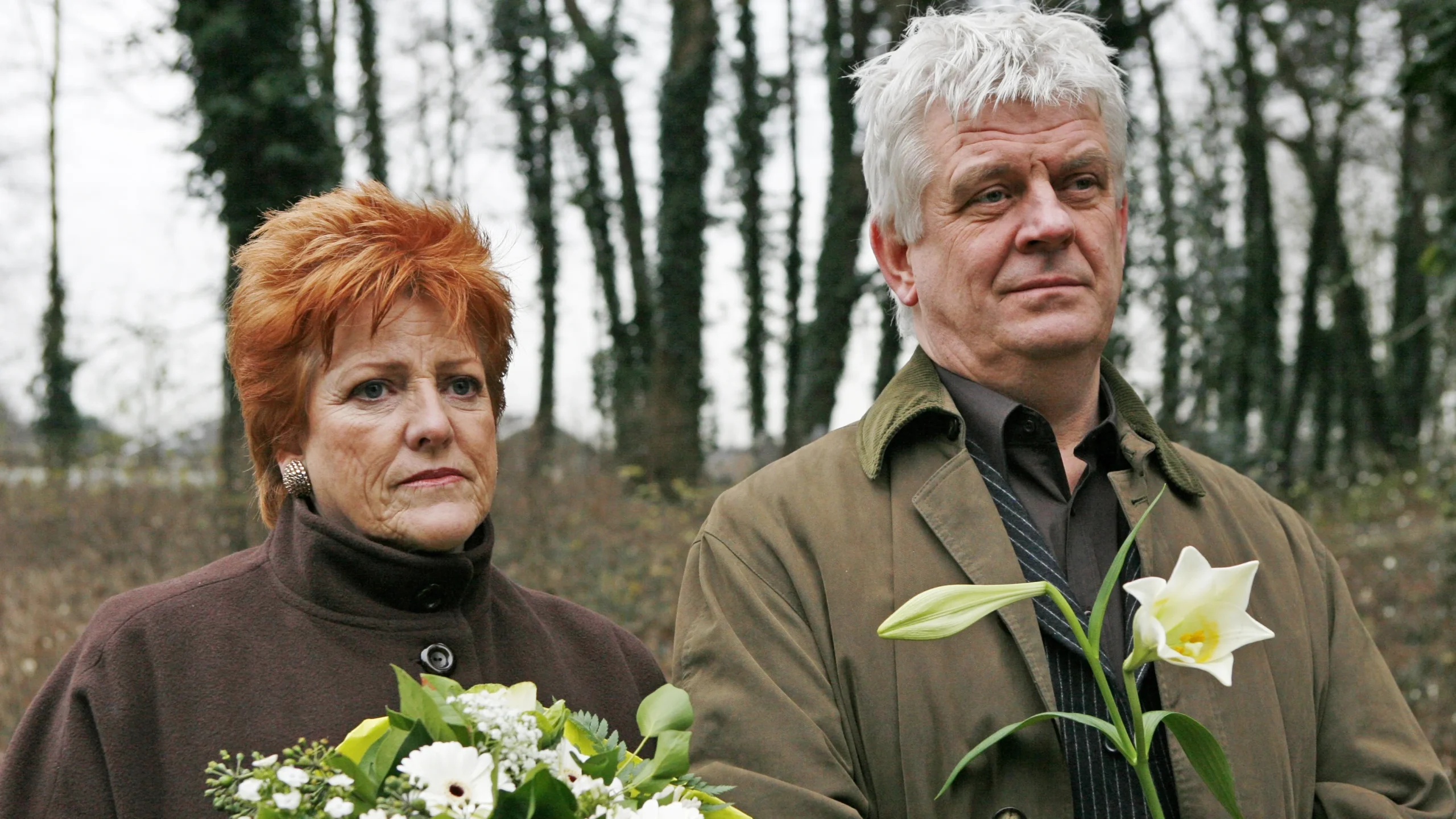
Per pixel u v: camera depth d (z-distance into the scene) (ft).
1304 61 67.87
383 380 5.93
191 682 5.72
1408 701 21.27
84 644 5.86
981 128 7.13
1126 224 7.83
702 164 59.82
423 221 6.12
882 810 6.66
